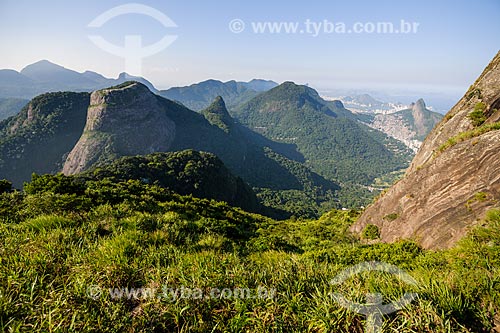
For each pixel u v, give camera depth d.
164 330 2.82
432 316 2.62
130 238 5.13
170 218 8.05
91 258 4.04
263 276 3.63
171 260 4.45
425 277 3.50
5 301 2.79
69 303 2.90
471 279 3.34
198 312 2.96
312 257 7.25
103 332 2.62
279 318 2.81
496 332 2.69
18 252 3.98
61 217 6.05
